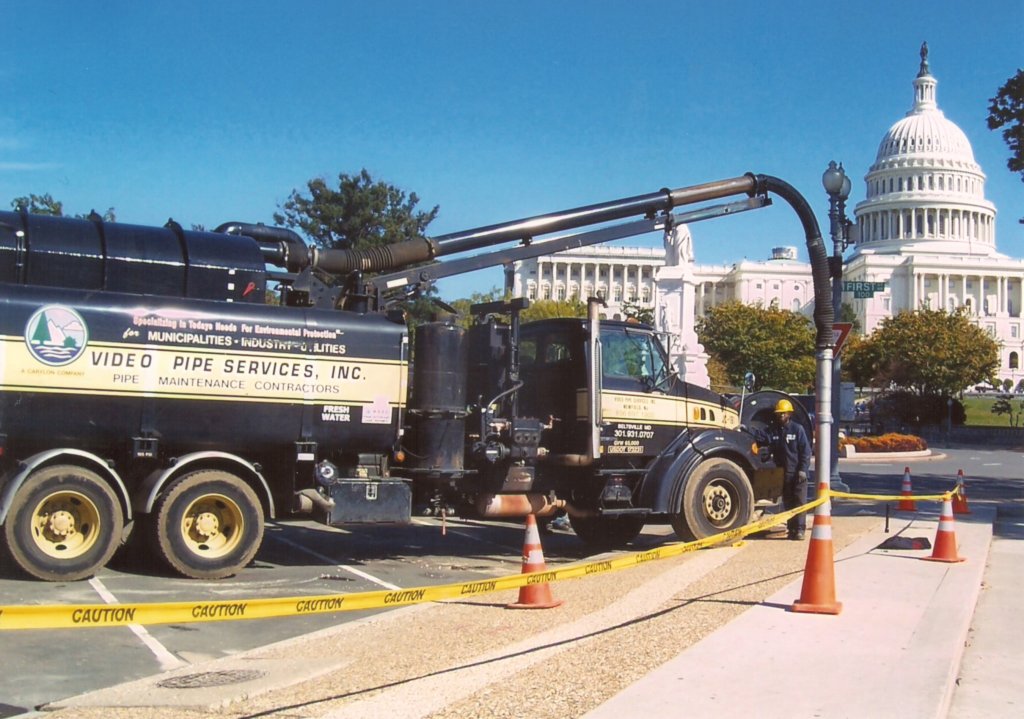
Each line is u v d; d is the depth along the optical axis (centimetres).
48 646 816
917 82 16075
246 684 687
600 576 1143
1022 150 2348
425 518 1816
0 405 1011
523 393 1382
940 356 8356
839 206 2067
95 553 1045
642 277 14312
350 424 1157
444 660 752
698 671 712
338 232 3647
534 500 1322
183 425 1086
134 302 1072
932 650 787
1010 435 6931
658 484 1360
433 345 1216
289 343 1135
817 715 620
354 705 634
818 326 1532
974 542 1454
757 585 1062
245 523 1112
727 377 8031
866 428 6700
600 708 624
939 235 15238
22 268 1048
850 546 1369
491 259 1386
